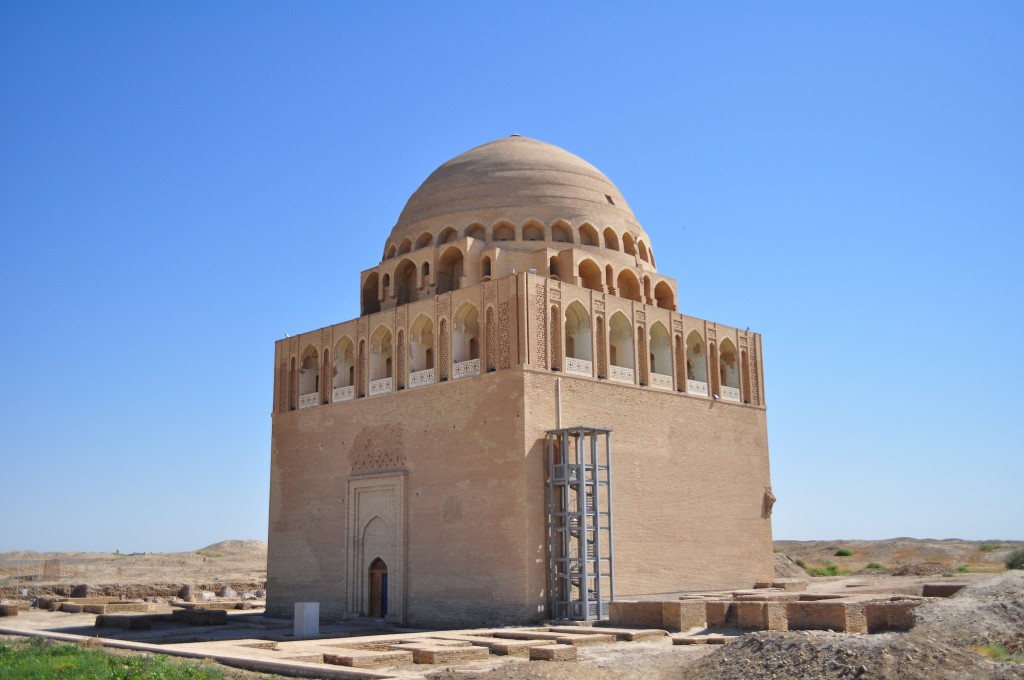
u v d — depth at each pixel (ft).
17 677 57.82
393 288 129.29
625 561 109.19
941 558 217.36
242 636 99.30
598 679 63.05
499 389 105.50
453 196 132.57
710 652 71.05
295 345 135.85
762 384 136.56
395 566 112.78
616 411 112.78
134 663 63.05
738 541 125.80
